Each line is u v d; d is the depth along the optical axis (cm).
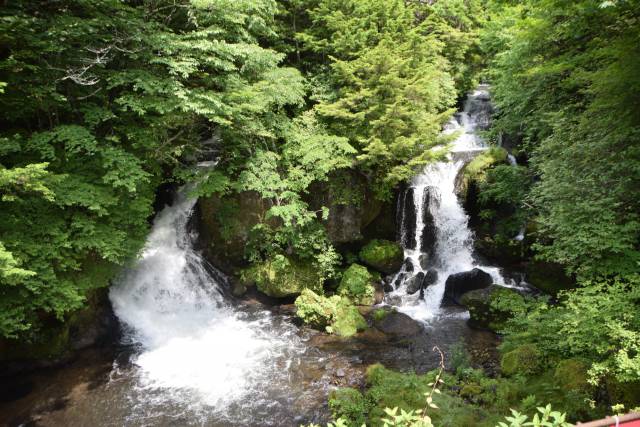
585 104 1096
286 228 1280
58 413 829
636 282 682
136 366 998
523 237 1419
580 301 748
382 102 1299
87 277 994
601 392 659
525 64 1197
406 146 1243
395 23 1483
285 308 1305
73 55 974
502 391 761
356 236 1410
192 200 1380
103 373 966
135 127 1060
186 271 1302
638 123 848
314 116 1399
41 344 970
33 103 917
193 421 806
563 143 986
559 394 693
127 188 991
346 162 1255
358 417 752
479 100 2075
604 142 831
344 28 1411
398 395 767
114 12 1048
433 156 1260
